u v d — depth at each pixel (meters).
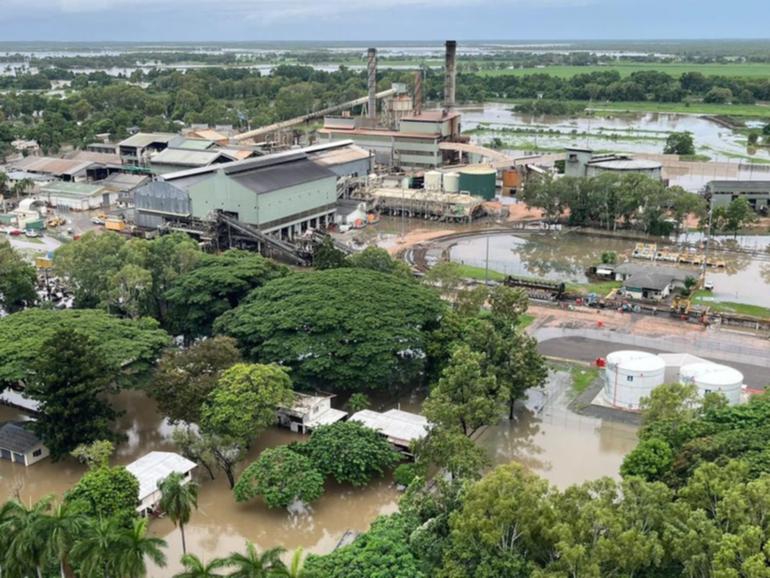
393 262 174.12
